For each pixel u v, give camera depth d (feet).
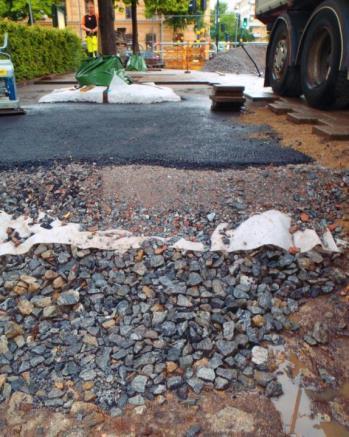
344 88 17.12
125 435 5.87
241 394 6.47
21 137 15.98
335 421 6.06
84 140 15.48
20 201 10.71
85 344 7.32
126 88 26.55
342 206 10.50
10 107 20.85
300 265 8.84
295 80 22.43
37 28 42.96
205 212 10.28
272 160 12.79
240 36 92.12
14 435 5.93
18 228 9.86
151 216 10.19
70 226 9.80
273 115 19.98
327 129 14.84
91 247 9.21
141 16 114.11
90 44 50.90
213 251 9.13
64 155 13.42
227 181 11.37
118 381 6.64
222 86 21.22
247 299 8.19
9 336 7.48
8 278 8.70
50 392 6.51
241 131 16.92
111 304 8.13
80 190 11.10
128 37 116.37
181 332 7.46
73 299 8.16
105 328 7.63
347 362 6.97
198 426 5.96
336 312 7.91
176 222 9.99
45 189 11.14
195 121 19.16
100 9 36.94
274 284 8.56
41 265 8.93
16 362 7.06
